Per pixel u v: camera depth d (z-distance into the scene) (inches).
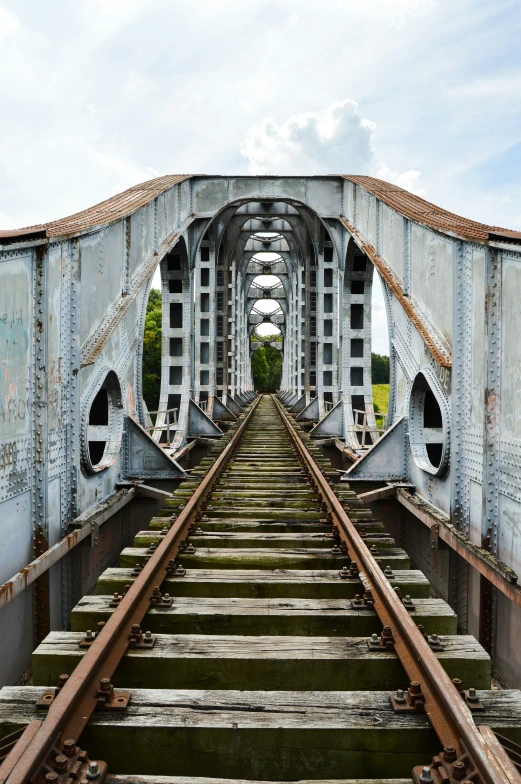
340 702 113.0
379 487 370.3
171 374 684.1
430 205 382.0
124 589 164.6
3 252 195.0
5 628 201.6
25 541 218.5
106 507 298.0
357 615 157.8
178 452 538.0
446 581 287.4
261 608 161.5
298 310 1190.9
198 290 890.7
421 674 118.3
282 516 271.6
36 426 226.1
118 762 106.6
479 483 243.3
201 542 229.5
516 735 107.6
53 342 239.1
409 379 358.3
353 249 605.3
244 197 632.4
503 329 222.5
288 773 107.0
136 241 403.2
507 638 227.5
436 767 93.6
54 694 111.3
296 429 619.2
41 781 89.0
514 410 213.5
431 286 318.0
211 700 113.1
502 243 214.5
